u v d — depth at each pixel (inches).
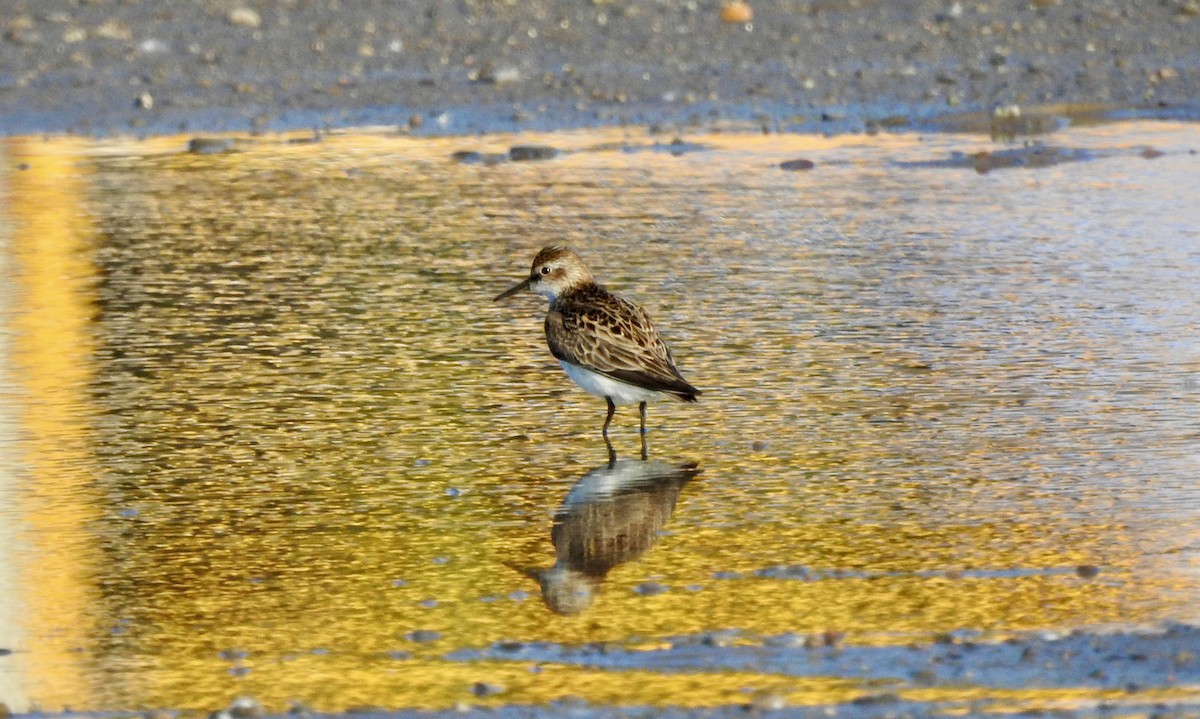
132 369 548.1
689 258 673.6
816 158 842.8
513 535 410.6
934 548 393.1
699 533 408.5
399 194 789.2
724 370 538.9
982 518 411.8
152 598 375.2
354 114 937.5
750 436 480.7
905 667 326.0
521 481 449.4
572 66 1007.0
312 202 776.3
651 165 837.8
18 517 423.5
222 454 470.6
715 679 324.8
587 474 454.6
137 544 406.9
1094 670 320.8
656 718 306.7
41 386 530.3
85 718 315.9
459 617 362.0
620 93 963.3
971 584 370.0
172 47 1021.2
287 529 416.2
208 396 521.3
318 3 1095.6
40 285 649.0
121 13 1067.9
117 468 459.2
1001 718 299.9
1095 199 749.9
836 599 363.9
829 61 1009.5
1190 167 802.8
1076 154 835.4
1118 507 416.5
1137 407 494.3
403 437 485.7
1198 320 577.9
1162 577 370.9
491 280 654.5
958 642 337.7
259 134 910.4
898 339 566.9
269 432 489.4
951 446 466.0
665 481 446.9
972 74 979.3
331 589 379.2
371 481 449.7
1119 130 885.2
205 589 379.9
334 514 425.4
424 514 425.4
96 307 620.7
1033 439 469.7
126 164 850.8
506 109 943.0
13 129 914.1
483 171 832.9
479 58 1016.9
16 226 735.7
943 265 655.8
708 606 362.9
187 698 323.9
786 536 404.2
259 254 692.7
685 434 485.4
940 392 512.7
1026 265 652.1
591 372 489.7
